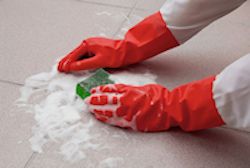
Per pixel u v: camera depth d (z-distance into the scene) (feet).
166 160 3.07
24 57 3.79
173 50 3.95
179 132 3.25
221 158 3.10
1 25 4.14
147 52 3.57
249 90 2.73
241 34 4.16
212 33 4.17
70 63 3.60
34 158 3.04
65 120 3.28
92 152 3.09
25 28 4.11
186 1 3.20
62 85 3.54
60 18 4.27
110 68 3.69
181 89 3.15
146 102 3.19
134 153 3.10
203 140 3.21
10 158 3.03
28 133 3.18
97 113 3.26
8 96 3.44
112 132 3.23
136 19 4.32
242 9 4.51
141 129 3.24
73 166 3.00
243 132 3.27
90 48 3.62
